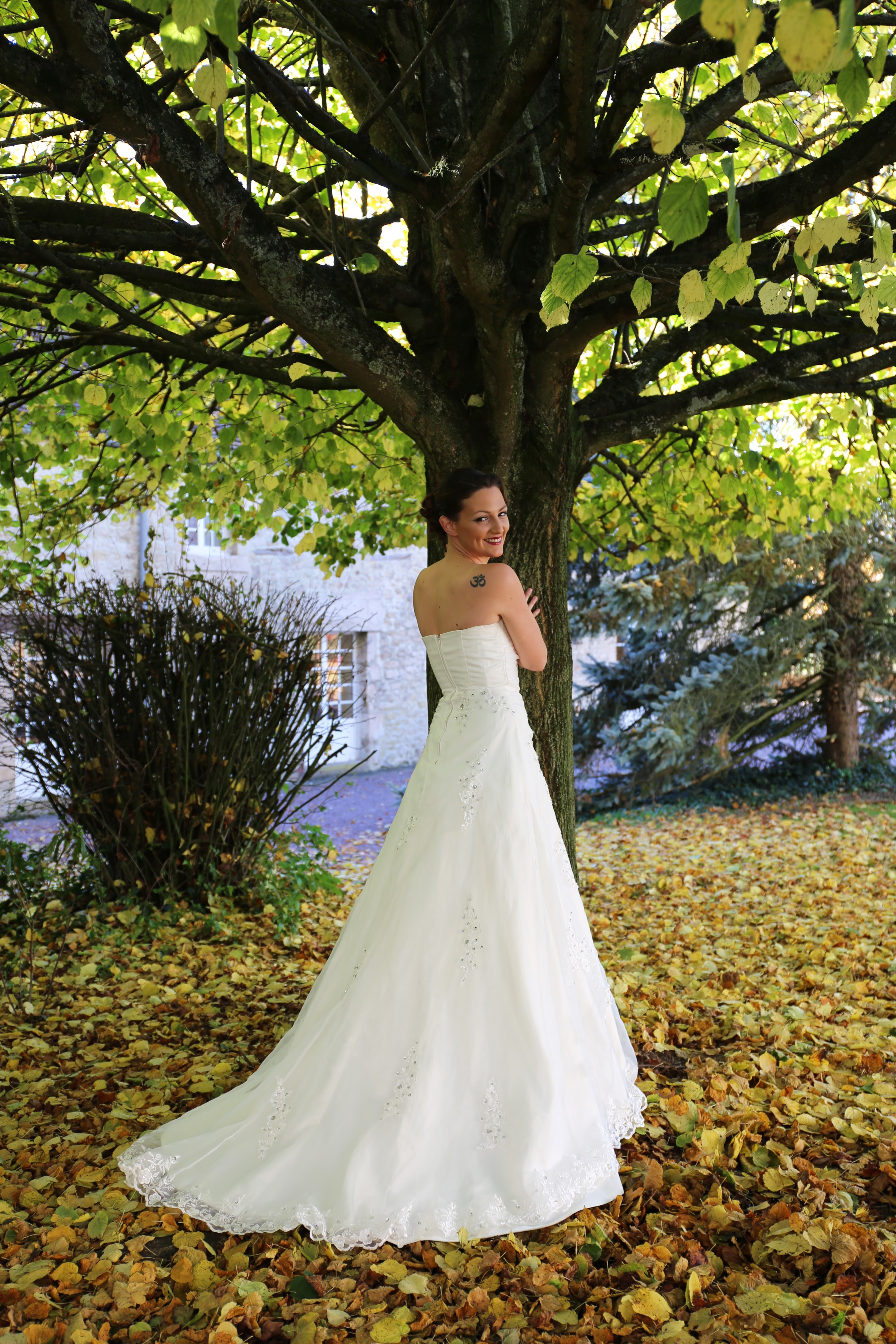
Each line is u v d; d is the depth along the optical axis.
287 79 2.70
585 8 1.97
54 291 3.93
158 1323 2.12
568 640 3.71
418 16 2.81
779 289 2.06
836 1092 3.16
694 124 2.63
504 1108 2.42
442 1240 2.24
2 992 4.46
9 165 4.57
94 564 11.49
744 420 5.21
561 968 2.63
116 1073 3.55
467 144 2.71
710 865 8.10
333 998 2.70
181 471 6.06
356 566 14.53
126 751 5.86
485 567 2.82
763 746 11.56
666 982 4.56
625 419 3.86
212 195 2.64
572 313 3.21
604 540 7.56
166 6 1.72
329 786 6.58
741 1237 2.36
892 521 10.51
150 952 5.15
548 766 3.67
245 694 5.93
